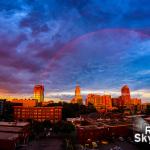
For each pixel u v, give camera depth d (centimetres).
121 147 7481
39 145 7756
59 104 17312
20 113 13638
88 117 13800
